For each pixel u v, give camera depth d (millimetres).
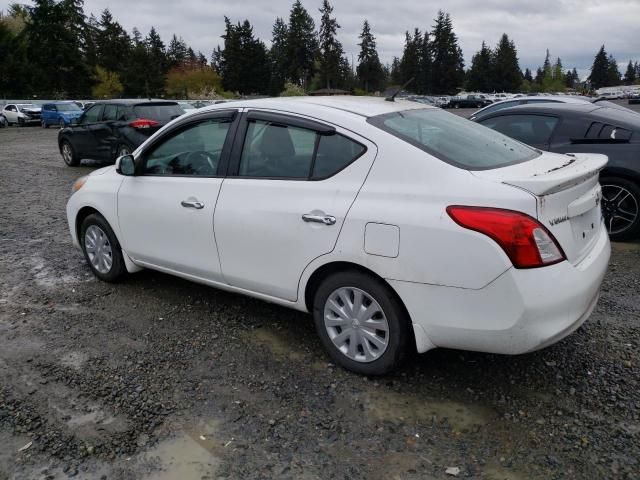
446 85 100250
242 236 3600
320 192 3229
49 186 10719
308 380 3289
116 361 3568
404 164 2980
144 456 2656
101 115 13109
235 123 3773
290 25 92875
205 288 4820
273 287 3557
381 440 2736
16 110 34625
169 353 3658
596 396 3041
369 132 3137
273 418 2930
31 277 5215
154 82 71938
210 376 3359
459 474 2492
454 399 3059
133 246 4523
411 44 103375
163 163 4262
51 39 61406
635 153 5672
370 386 3205
